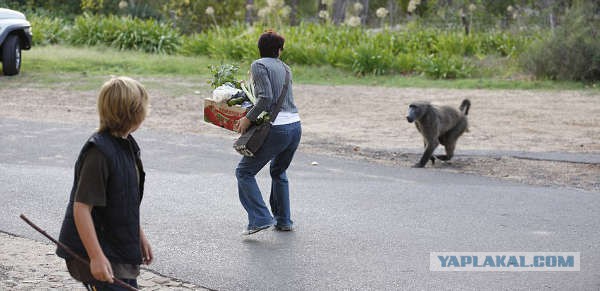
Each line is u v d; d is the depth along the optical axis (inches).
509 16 1476.4
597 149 548.7
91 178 163.5
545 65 989.2
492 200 382.0
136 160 176.7
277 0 1278.3
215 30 1390.3
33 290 243.3
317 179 423.8
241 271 269.1
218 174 429.7
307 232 319.9
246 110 291.6
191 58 1141.7
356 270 271.9
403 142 569.9
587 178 446.3
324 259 284.0
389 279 262.7
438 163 492.7
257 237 312.2
